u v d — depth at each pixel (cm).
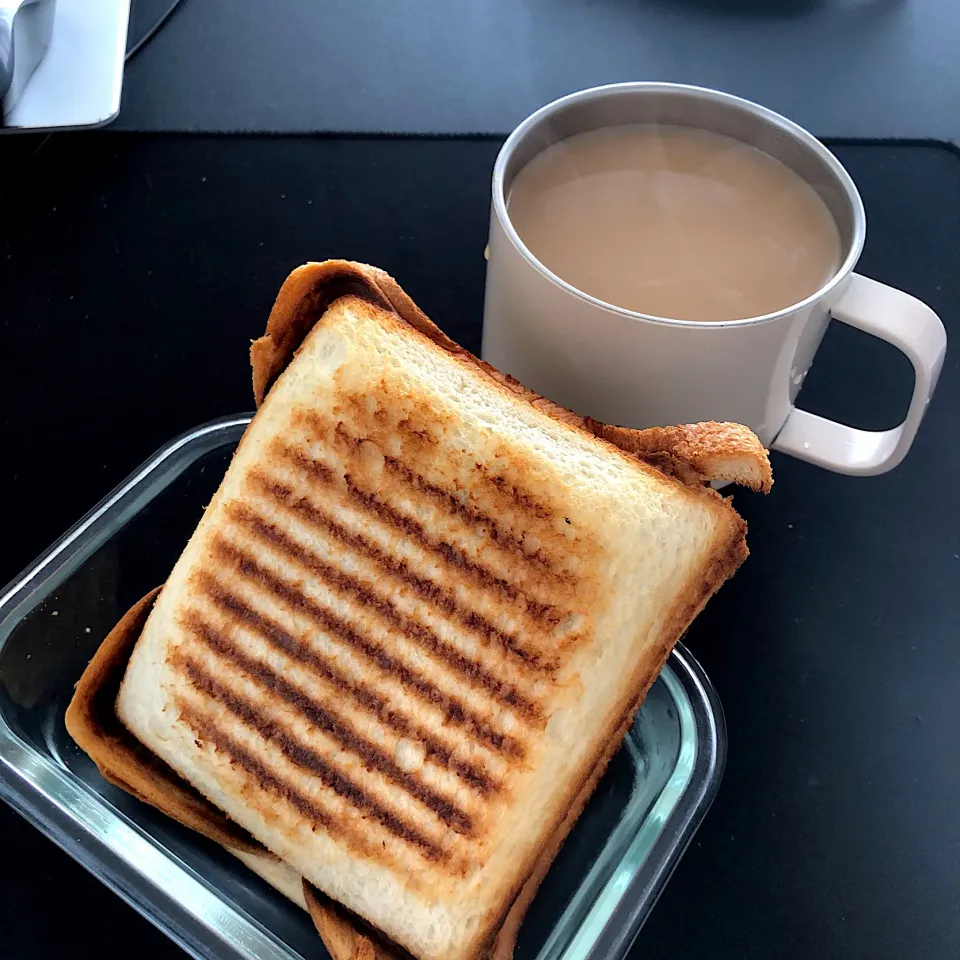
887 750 29
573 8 47
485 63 44
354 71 43
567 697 23
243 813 25
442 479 24
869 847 28
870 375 36
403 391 24
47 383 34
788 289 28
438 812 24
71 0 40
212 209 39
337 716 25
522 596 24
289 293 26
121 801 26
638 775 27
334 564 25
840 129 43
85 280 37
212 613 26
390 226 39
